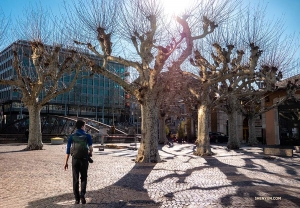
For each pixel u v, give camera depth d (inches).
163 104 1125.1
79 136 230.7
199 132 713.0
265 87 940.6
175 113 1302.9
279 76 823.1
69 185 305.0
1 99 3029.0
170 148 978.1
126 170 425.4
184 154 729.0
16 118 2861.7
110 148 956.0
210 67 699.4
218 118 1720.0
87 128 1433.3
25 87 796.0
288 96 1018.1
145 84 535.5
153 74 522.0
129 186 304.0
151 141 534.9
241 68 674.8
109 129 1472.7
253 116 1141.7
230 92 767.7
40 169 424.2
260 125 1499.8
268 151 710.5
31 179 340.2
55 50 766.5
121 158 609.0
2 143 1165.1
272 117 1194.0
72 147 229.5
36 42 748.6
